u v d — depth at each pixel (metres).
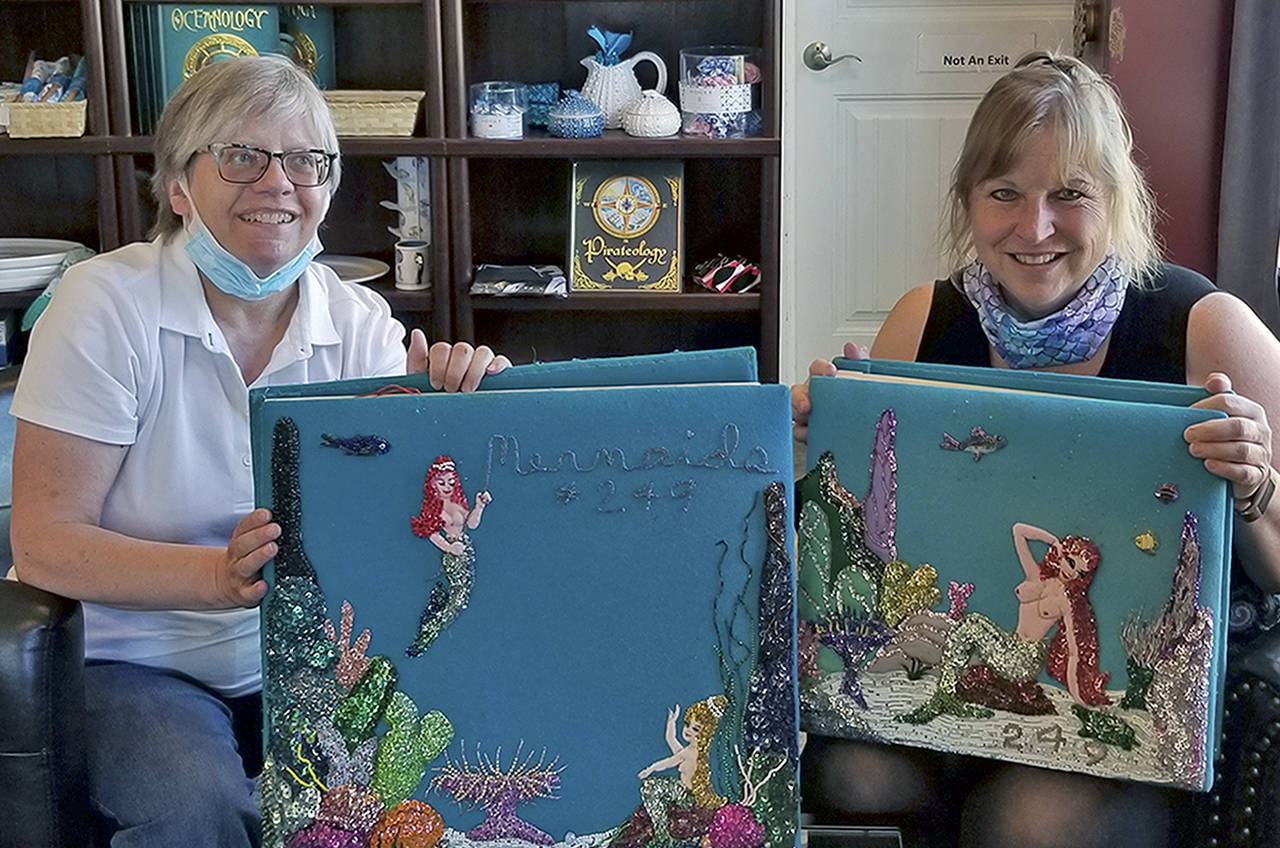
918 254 3.83
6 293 3.36
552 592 1.31
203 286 1.66
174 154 1.63
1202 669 1.30
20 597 1.44
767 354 3.44
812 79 3.73
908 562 1.39
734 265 3.47
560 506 1.31
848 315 3.89
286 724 1.31
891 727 1.42
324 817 1.31
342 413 1.32
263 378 1.69
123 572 1.46
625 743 1.31
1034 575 1.35
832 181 3.79
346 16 3.50
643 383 1.39
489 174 3.64
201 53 3.33
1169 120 3.10
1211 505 1.30
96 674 1.61
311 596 1.32
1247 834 1.39
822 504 1.42
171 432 1.62
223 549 1.46
